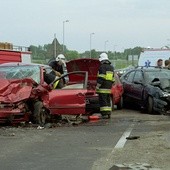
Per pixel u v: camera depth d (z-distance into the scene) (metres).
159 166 7.46
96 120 14.27
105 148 9.20
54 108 13.21
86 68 15.02
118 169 7.00
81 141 10.09
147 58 30.80
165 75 18.28
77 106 13.34
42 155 8.49
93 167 7.46
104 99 14.63
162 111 16.84
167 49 30.58
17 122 12.27
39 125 12.57
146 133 11.30
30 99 12.48
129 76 19.44
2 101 11.95
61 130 11.92
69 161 7.95
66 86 14.03
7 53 25.42
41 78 13.35
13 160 8.05
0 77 13.19
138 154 8.46
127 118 15.14
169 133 11.14
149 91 17.12
